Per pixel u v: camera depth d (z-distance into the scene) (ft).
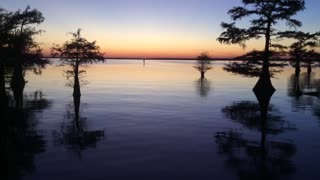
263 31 134.92
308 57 246.88
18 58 120.78
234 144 58.90
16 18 123.65
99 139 61.87
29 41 132.46
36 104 108.37
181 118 84.58
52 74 292.61
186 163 48.08
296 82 210.18
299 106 106.63
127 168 45.73
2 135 64.03
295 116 88.07
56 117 85.25
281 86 180.34
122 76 274.36
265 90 135.74
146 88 170.19
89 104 109.60
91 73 318.04
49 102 113.80
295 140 62.18
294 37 133.80
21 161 48.49
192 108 101.96
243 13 133.08
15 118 83.20
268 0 129.70
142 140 61.31
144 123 77.87
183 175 43.21
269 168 46.14
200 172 44.39
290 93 145.59
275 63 137.39
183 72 359.46
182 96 134.82
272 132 69.10
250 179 41.96
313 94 139.03
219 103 113.91
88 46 129.29
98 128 71.97
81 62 131.34
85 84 175.94
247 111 96.22
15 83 138.10
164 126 74.38
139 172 44.19
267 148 56.49
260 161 49.19
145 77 264.11
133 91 154.20
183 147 56.70
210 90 161.48
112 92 148.97
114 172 44.16
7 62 113.09
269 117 86.63
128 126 74.13
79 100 119.65
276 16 128.98
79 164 47.29
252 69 138.21
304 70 401.08
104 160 49.21
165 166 46.70
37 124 76.13
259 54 136.15
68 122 78.59
